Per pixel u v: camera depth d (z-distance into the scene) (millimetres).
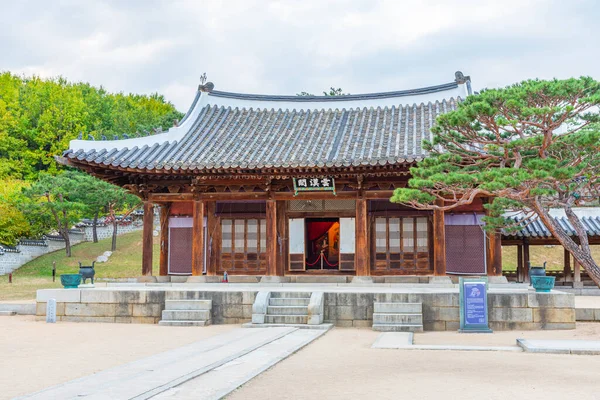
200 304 20266
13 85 81438
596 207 34469
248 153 27344
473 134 18234
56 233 55500
